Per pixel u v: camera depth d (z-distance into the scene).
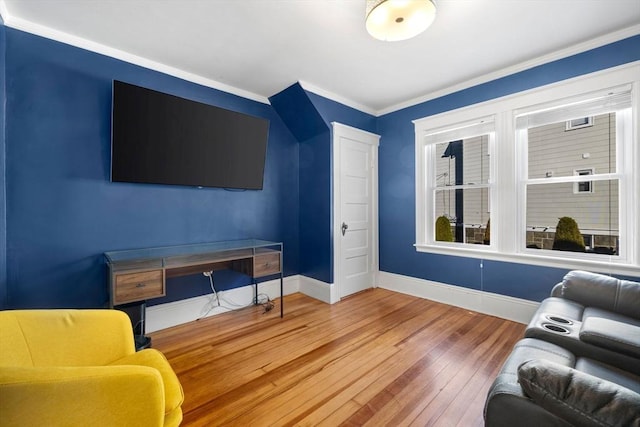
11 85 1.90
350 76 2.81
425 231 3.36
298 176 3.70
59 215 2.08
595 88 2.21
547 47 2.31
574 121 2.46
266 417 1.46
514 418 0.86
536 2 1.77
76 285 2.15
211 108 2.63
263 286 3.30
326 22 1.96
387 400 1.58
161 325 2.54
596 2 1.78
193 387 1.71
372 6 1.60
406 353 2.09
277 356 2.06
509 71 2.65
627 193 2.16
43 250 2.02
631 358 1.12
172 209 2.62
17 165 1.92
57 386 0.83
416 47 2.29
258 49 2.32
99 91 2.24
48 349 1.20
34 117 1.98
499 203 2.75
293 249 3.65
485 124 2.84
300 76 2.81
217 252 2.51
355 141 3.54
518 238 2.68
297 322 2.68
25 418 0.80
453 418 1.45
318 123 3.27
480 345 2.20
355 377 1.80
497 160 2.76
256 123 2.96
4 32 1.85
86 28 2.03
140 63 2.43
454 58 2.47
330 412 1.49
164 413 1.00
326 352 2.11
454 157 3.23
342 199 3.40
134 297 1.98
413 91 3.19
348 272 3.48
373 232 3.77
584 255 2.36
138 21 1.95
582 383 0.78
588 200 2.41
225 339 2.34
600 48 2.20
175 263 2.22
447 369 1.88
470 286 2.97
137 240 2.43
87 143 2.19
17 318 1.19
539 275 2.54
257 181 3.06
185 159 2.54
